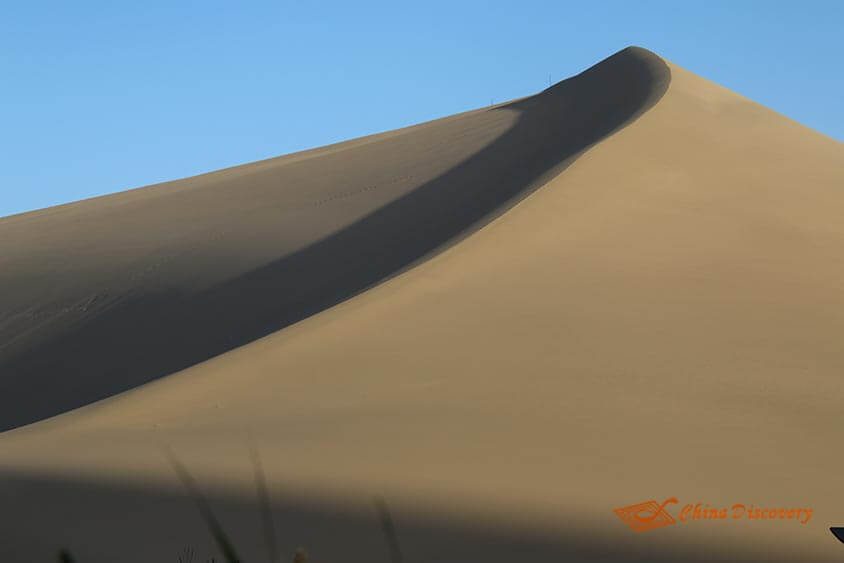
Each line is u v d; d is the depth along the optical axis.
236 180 71.19
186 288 48.22
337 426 16.56
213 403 18.72
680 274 26.61
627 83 60.56
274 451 15.27
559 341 21.36
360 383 19.20
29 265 58.88
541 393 18.20
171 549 12.55
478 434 15.90
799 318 23.64
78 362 43.97
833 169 41.66
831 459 14.91
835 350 21.42
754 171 38.97
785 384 18.97
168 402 18.95
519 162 52.72
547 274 26.05
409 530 12.59
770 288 25.95
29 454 16.48
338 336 21.92
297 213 55.72
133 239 59.22
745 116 48.94
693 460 14.70
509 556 11.98
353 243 47.19
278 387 19.33
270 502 13.46
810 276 27.44
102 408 19.78
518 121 67.19
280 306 42.62
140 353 43.19
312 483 13.84
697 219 31.97
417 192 53.41
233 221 57.41
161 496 13.98
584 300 24.16
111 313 48.06
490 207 44.03
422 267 26.50
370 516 12.94
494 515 12.76
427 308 23.52
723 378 19.22
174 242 56.16
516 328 22.16
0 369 45.69
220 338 41.59
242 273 47.72
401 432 16.06
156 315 46.28
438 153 63.22
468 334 21.83
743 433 16.08
